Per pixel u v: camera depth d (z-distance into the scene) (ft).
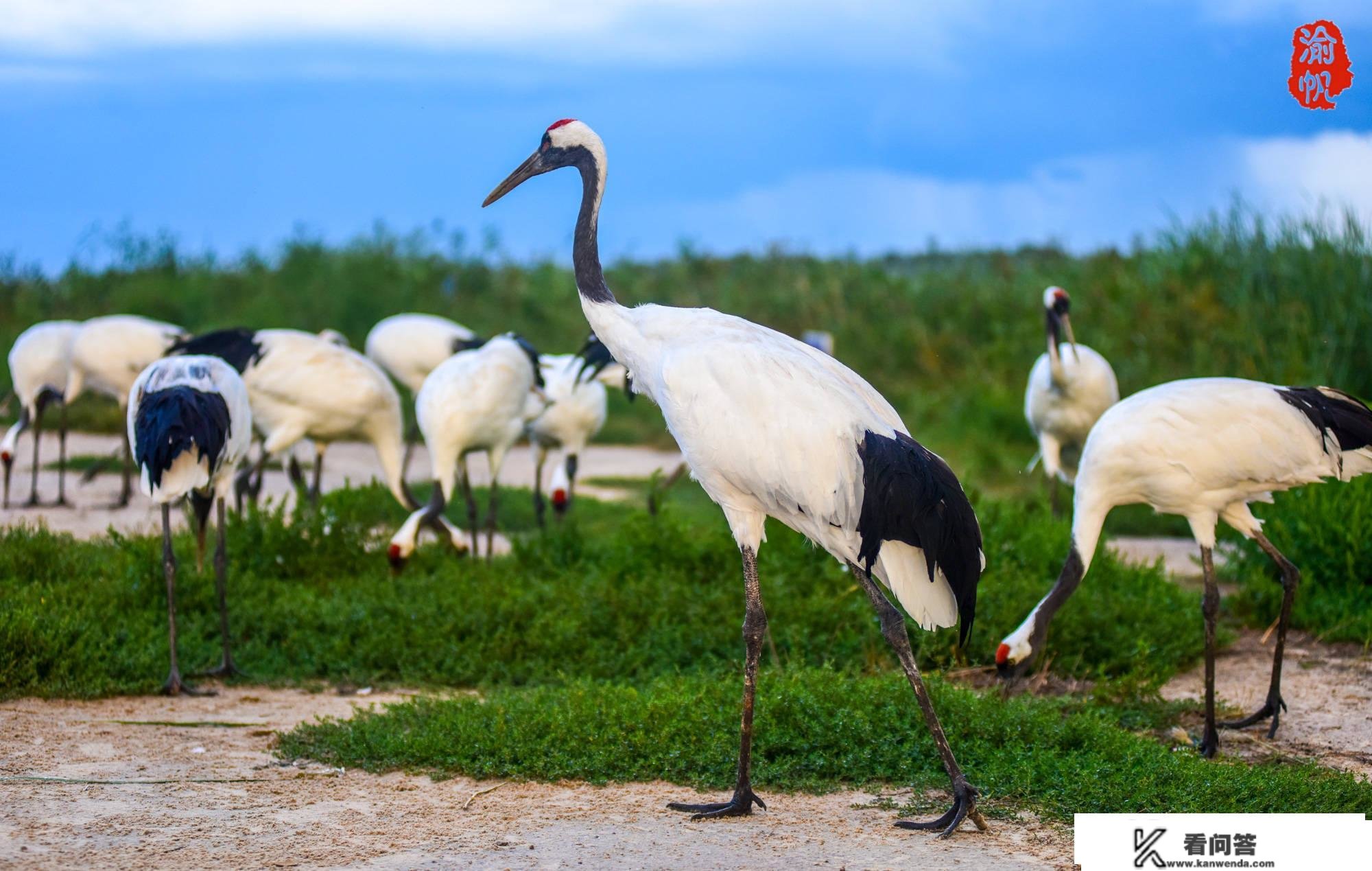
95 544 30.68
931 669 23.41
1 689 21.16
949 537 15.99
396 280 71.67
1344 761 19.02
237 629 25.09
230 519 29.96
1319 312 46.03
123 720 20.07
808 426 16.10
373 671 23.63
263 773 17.40
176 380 23.30
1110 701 21.15
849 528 16.12
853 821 15.48
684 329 17.30
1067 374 34.68
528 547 30.86
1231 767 16.90
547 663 23.22
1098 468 21.45
